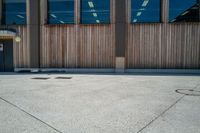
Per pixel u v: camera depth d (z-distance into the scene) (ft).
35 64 55.57
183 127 15.93
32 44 55.52
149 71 53.11
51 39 55.36
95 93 28.04
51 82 37.40
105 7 53.93
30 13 55.36
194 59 52.37
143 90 30.27
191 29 52.16
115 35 53.21
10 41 56.80
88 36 54.34
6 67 57.21
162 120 17.46
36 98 25.11
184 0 52.24
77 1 54.13
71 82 37.42
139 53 53.16
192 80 39.99
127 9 52.90
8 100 24.06
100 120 17.39
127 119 17.65
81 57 54.65
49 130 15.30
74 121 17.16
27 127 15.88
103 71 53.98
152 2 52.90
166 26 52.54
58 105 21.98
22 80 39.91
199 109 20.72
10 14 57.31
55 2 55.57
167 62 52.75
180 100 24.40
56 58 55.36
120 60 52.95
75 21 54.44
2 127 15.88
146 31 52.95
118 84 35.35
